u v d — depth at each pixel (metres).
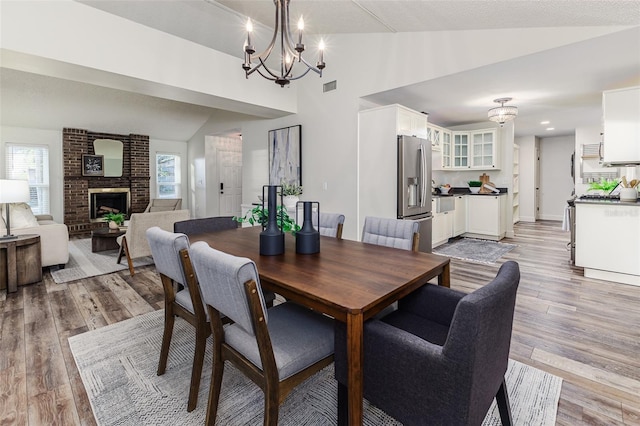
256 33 4.11
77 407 1.59
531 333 2.31
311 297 1.24
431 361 1.02
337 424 1.40
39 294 3.15
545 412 1.53
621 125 3.40
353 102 4.38
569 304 2.83
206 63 3.89
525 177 8.24
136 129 7.20
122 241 3.90
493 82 3.77
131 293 3.19
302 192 5.05
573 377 1.81
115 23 3.13
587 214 3.55
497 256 4.65
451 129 6.75
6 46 2.55
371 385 1.19
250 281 1.14
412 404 1.08
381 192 4.19
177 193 8.29
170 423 1.49
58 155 6.54
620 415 1.51
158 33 3.45
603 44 2.81
